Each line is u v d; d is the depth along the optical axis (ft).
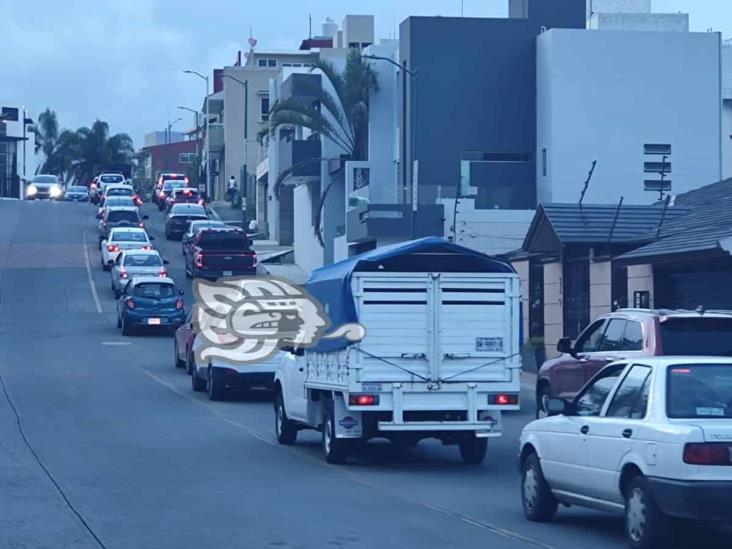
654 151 182.09
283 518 49.93
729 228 95.20
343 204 217.36
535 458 50.21
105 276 211.20
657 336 67.21
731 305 98.68
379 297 65.26
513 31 185.88
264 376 99.04
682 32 182.80
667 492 40.16
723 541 46.85
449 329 65.98
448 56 184.55
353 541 45.01
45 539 44.98
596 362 72.69
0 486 57.77
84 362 128.26
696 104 182.91
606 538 46.39
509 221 172.86
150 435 79.82
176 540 44.96
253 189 333.21
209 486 58.95
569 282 127.03
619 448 43.16
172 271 220.23
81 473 62.49
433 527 48.32
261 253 255.29
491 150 185.37
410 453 74.49
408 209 172.35
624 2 223.30
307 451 73.87
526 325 137.28
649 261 100.73
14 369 120.98
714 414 41.42
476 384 66.08
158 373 120.37
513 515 51.72
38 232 277.03
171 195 352.90
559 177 179.63
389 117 201.98
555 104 179.83
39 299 185.06
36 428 82.17
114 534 46.03
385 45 211.20
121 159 614.75
